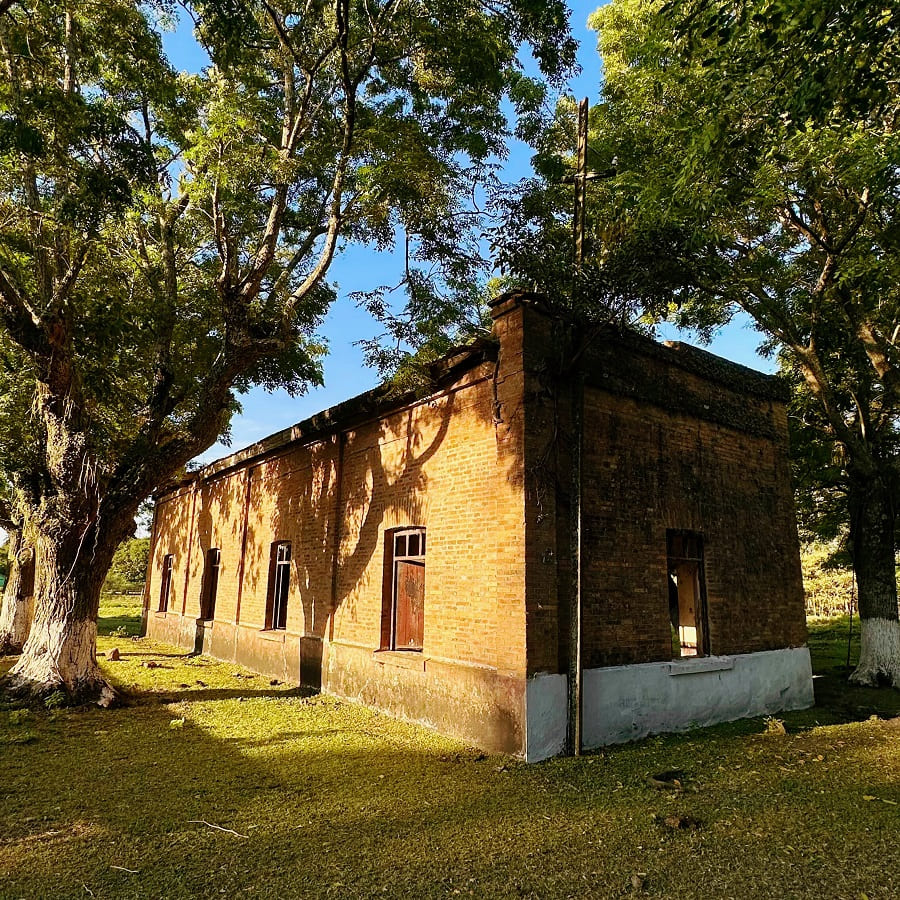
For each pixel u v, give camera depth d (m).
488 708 7.62
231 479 16.92
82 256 10.20
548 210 8.59
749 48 5.76
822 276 11.70
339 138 10.26
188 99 10.26
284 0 9.83
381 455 10.66
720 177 7.45
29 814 5.46
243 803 5.75
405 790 6.11
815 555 30.05
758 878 4.40
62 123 8.36
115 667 14.25
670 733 8.54
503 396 8.16
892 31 5.37
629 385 9.26
